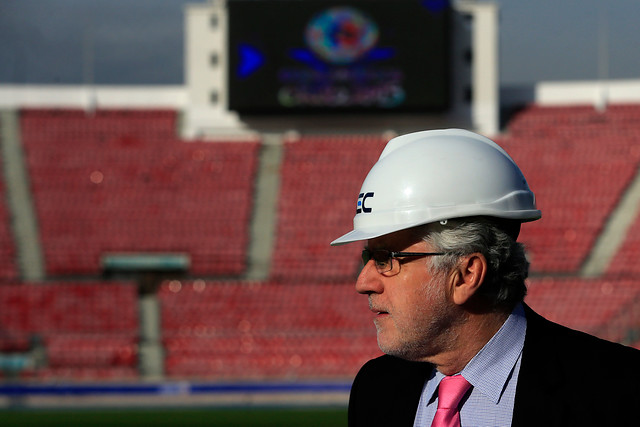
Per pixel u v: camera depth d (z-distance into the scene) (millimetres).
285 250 28594
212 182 31188
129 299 26891
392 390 3002
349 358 24266
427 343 2785
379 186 2811
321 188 30812
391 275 2793
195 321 25922
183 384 20797
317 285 27219
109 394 20812
